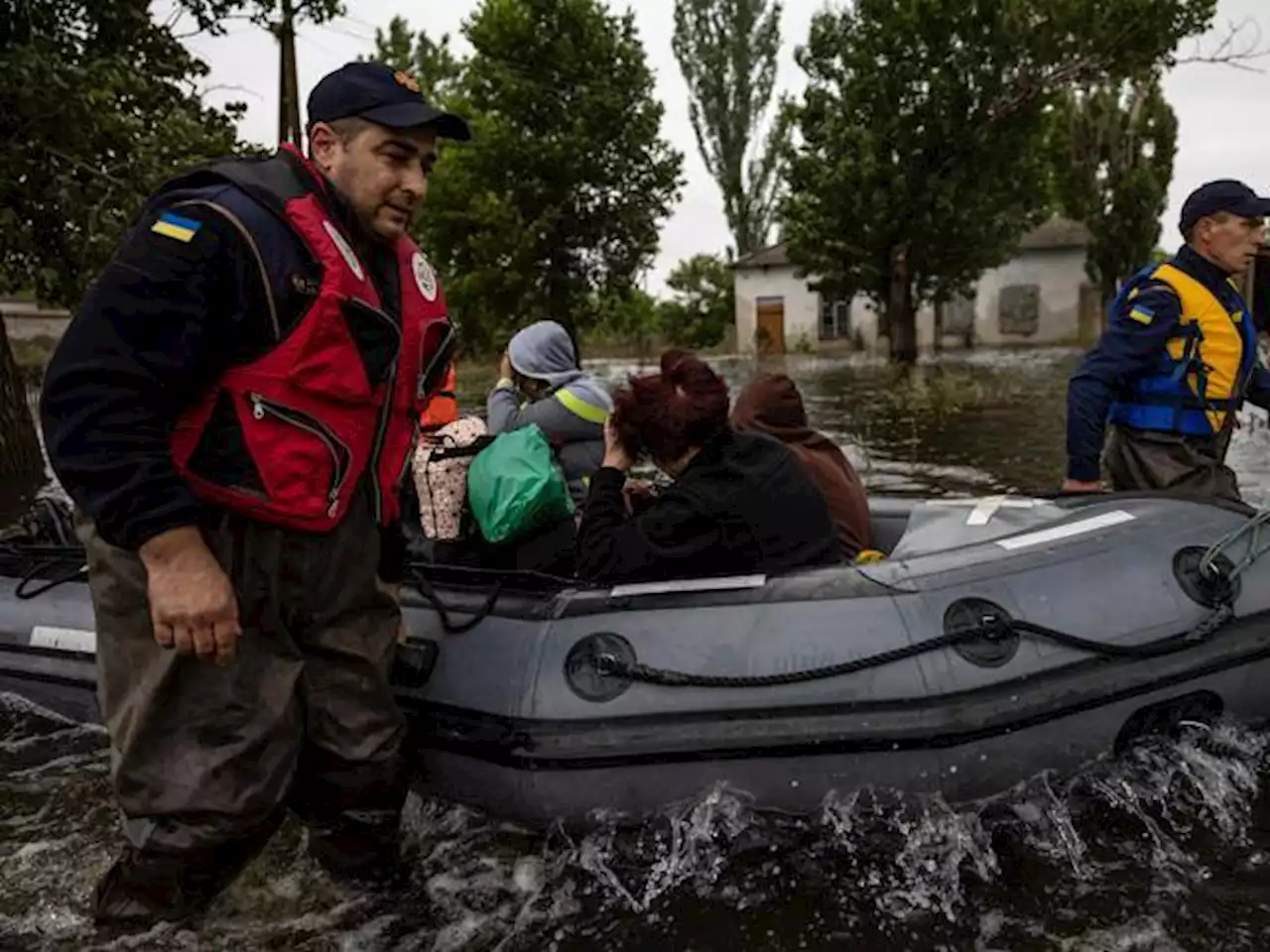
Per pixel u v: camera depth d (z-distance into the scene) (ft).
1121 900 7.89
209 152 30.83
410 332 7.59
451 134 7.48
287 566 7.18
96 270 28.32
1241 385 11.80
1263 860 8.28
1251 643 9.25
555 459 11.98
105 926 7.89
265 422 6.84
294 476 6.98
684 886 8.38
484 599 9.69
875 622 8.74
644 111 88.22
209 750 7.17
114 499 6.34
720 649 8.75
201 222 6.53
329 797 7.93
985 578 9.08
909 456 29.37
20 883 8.63
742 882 8.38
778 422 11.15
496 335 92.68
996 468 26.81
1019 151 74.23
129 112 30.76
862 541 10.84
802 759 8.50
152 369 6.45
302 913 8.22
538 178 86.94
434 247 89.66
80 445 6.33
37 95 26.66
